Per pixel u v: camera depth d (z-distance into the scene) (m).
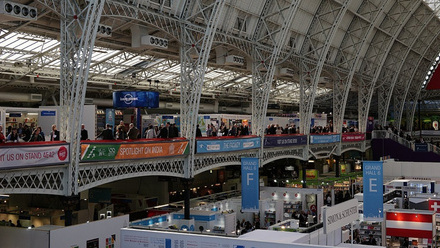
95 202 34.62
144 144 25.34
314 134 45.03
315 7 41.28
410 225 23.48
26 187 20.31
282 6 37.16
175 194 41.78
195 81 28.98
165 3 27.55
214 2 28.88
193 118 29.09
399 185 32.94
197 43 28.91
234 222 28.19
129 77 44.03
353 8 45.75
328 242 17.31
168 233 13.34
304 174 44.12
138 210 37.97
